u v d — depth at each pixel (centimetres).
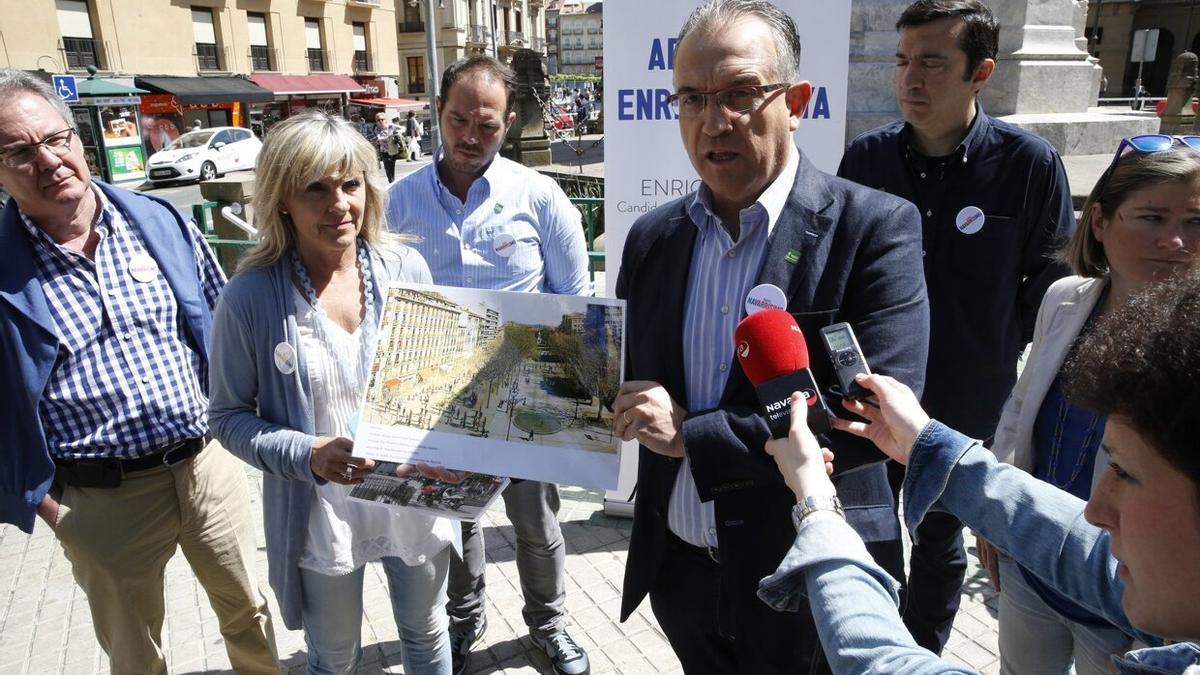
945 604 254
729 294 169
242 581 250
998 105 804
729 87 153
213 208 659
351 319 203
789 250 158
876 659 93
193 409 237
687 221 178
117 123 2378
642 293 186
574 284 299
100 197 231
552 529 278
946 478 131
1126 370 77
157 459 230
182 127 2945
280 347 190
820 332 146
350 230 193
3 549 385
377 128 3347
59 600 343
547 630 284
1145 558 80
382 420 183
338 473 180
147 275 232
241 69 3291
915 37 247
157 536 234
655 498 184
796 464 119
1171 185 160
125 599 233
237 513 249
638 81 312
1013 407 197
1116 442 82
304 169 181
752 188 163
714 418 151
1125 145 174
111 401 223
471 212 284
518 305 185
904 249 156
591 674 282
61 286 220
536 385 181
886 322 151
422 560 210
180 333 239
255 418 197
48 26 2536
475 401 183
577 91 5728
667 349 179
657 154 317
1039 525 128
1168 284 84
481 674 284
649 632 304
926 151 264
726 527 162
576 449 177
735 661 185
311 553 199
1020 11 782
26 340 212
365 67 4038
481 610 290
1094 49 3819
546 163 1305
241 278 193
